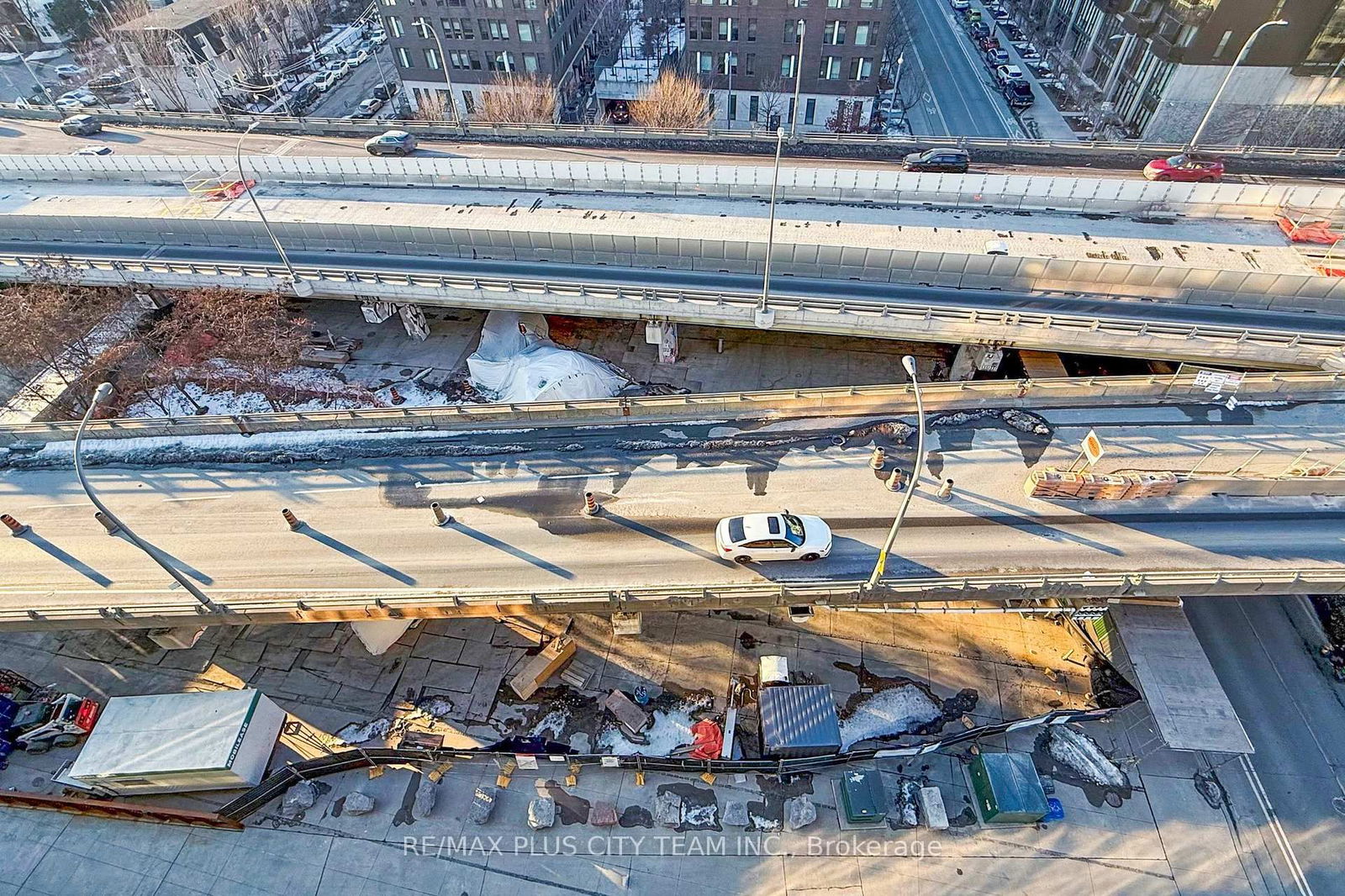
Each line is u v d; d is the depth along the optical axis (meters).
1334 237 39.31
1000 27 95.56
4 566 27.78
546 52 74.69
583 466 30.72
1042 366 41.88
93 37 100.81
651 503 28.91
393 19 75.31
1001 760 24.95
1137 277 36.38
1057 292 37.97
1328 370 32.25
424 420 33.16
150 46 79.88
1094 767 25.80
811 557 25.78
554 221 45.94
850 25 66.88
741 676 28.94
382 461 31.70
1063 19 87.50
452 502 29.56
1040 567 25.19
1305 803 24.92
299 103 87.50
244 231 46.28
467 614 24.86
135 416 43.78
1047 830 24.44
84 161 54.47
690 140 55.47
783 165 51.03
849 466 29.83
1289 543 25.45
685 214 45.84
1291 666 28.69
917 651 29.59
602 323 49.22
